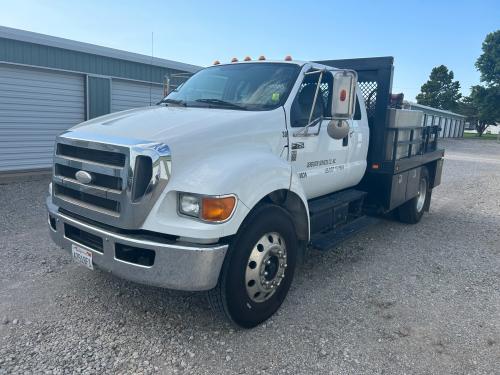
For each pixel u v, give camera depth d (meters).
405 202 7.02
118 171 3.10
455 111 66.75
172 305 3.93
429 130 7.39
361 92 5.53
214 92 4.50
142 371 2.99
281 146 3.98
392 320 3.83
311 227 4.46
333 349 3.34
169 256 3.04
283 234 3.75
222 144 3.40
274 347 3.34
